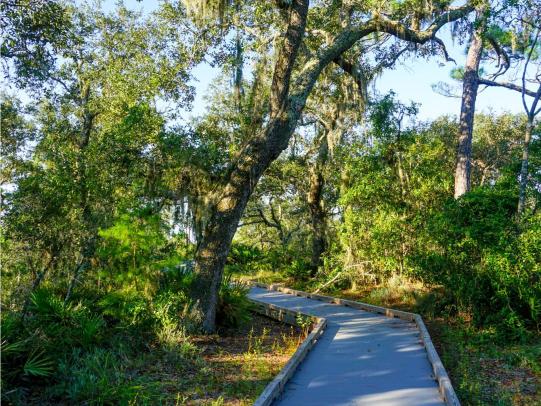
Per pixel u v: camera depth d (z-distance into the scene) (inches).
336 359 331.3
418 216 637.3
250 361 344.8
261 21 590.2
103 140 533.6
